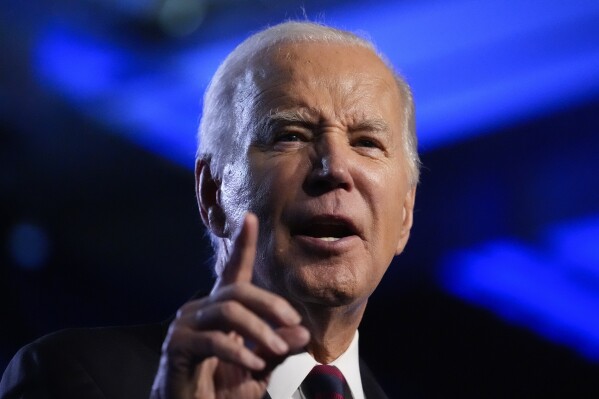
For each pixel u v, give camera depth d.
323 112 3.97
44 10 9.91
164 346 2.96
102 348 4.04
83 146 10.48
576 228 9.73
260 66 4.16
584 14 9.72
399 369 10.06
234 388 3.09
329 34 4.27
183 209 10.75
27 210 10.41
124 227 10.70
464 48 10.09
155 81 10.48
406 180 4.23
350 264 3.81
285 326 2.93
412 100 4.64
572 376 9.56
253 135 4.02
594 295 9.58
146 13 10.09
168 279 10.74
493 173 10.08
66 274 10.50
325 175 3.82
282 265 3.82
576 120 9.82
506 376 9.78
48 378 3.87
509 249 9.92
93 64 10.34
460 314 9.98
